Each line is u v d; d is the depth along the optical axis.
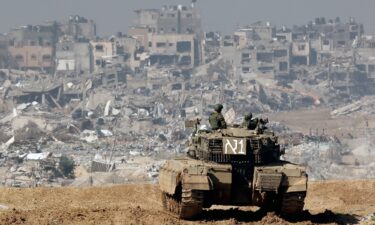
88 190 123.19
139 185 126.69
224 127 104.44
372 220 99.31
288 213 98.00
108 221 95.44
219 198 99.12
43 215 99.00
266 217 96.94
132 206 112.12
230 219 97.00
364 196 119.62
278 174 96.12
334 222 98.25
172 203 101.44
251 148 99.12
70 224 94.06
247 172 99.19
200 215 100.94
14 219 96.00
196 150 102.56
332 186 125.44
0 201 115.19
